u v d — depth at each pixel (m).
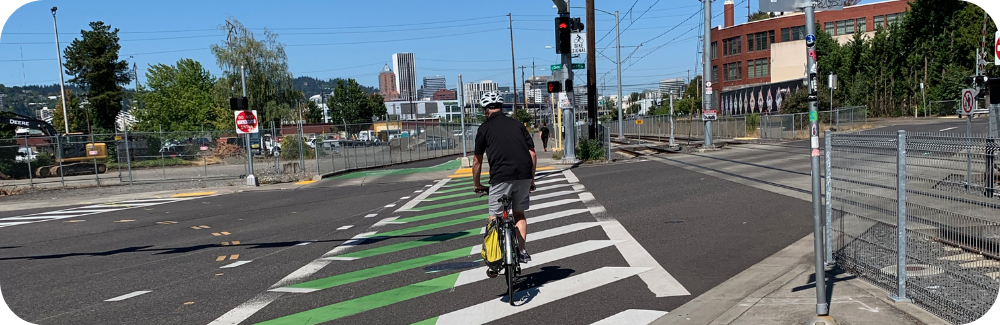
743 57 68.88
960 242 4.69
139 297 6.17
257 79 49.31
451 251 7.90
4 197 19.59
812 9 4.32
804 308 4.86
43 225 12.11
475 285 6.19
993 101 9.15
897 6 58.06
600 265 6.84
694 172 16.31
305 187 19.08
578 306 5.40
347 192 16.70
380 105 108.06
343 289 6.22
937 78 42.69
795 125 32.25
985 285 4.37
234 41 49.94
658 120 45.84
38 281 6.97
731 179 14.26
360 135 33.09
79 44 55.84
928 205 4.91
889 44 46.00
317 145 23.25
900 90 45.44
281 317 5.36
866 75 48.03
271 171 25.64
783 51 60.69
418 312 5.38
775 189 12.20
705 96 25.53
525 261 5.84
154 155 26.66
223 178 23.31
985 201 4.56
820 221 4.49
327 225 10.71
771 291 5.45
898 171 4.84
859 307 4.76
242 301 5.91
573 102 21.80
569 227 9.26
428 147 36.12
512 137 5.62
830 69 50.56
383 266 7.20
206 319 5.37
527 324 4.98
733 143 29.81
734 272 6.33
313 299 5.89
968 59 40.47
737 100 61.62
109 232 10.77
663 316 5.04
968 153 4.67
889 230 5.22
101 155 31.20
